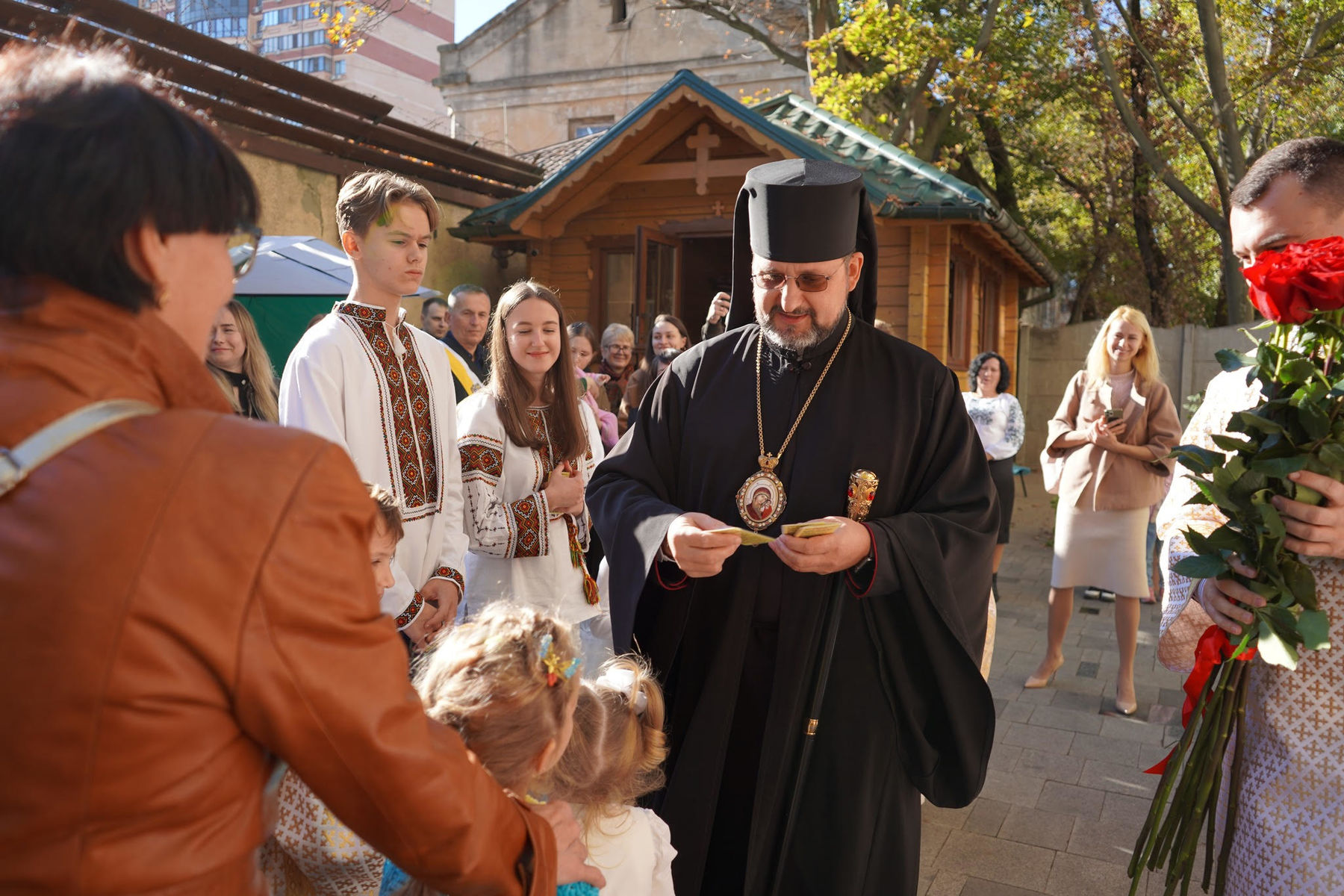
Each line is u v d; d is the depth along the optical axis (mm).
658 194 10078
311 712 870
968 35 14078
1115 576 4750
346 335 2576
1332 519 1707
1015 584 7715
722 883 2346
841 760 2258
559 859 1383
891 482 2285
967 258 11000
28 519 818
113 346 886
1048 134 17984
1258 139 14125
